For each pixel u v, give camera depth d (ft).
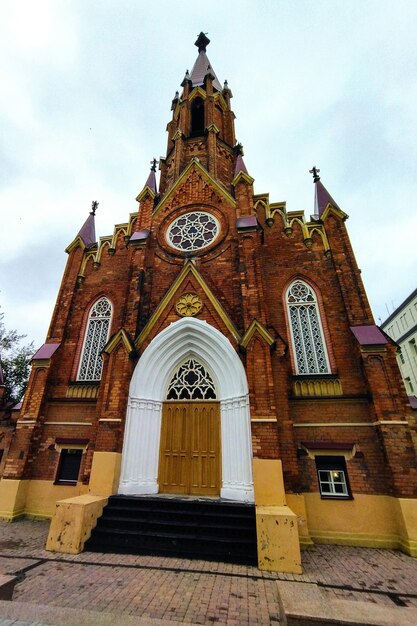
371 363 33.88
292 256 45.03
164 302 40.60
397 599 18.42
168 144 74.90
